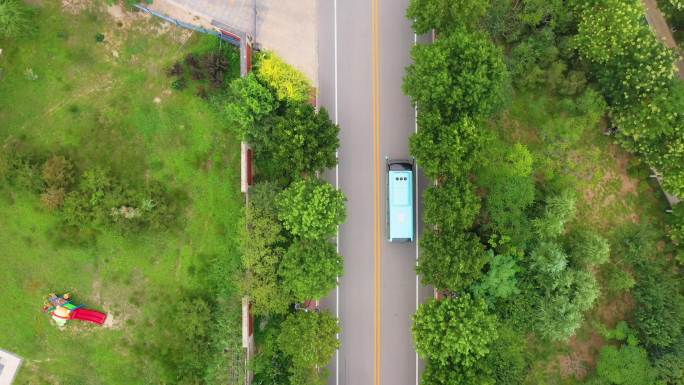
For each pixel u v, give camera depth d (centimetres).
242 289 3981
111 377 4281
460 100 3712
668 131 3809
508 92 4034
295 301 4144
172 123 4291
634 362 4000
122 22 4297
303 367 3919
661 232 4328
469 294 3812
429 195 3809
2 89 4275
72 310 4188
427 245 3831
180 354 4266
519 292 4025
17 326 4281
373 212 4341
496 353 3975
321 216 3772
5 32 4075
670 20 4347
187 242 4284
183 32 4300
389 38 4344
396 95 4347
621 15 3719
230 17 4328
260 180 4272
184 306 4166
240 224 3988
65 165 4191
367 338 4344
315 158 3803
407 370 4334
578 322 3938
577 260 4094
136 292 4284
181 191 4291
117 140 4284
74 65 4284
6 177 4206
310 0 4344
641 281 4241
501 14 4175
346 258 4350
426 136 3716
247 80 3847
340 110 4350
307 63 4344
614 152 4344
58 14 4281
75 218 4175
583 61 4122
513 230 3919
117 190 4172
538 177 4288
